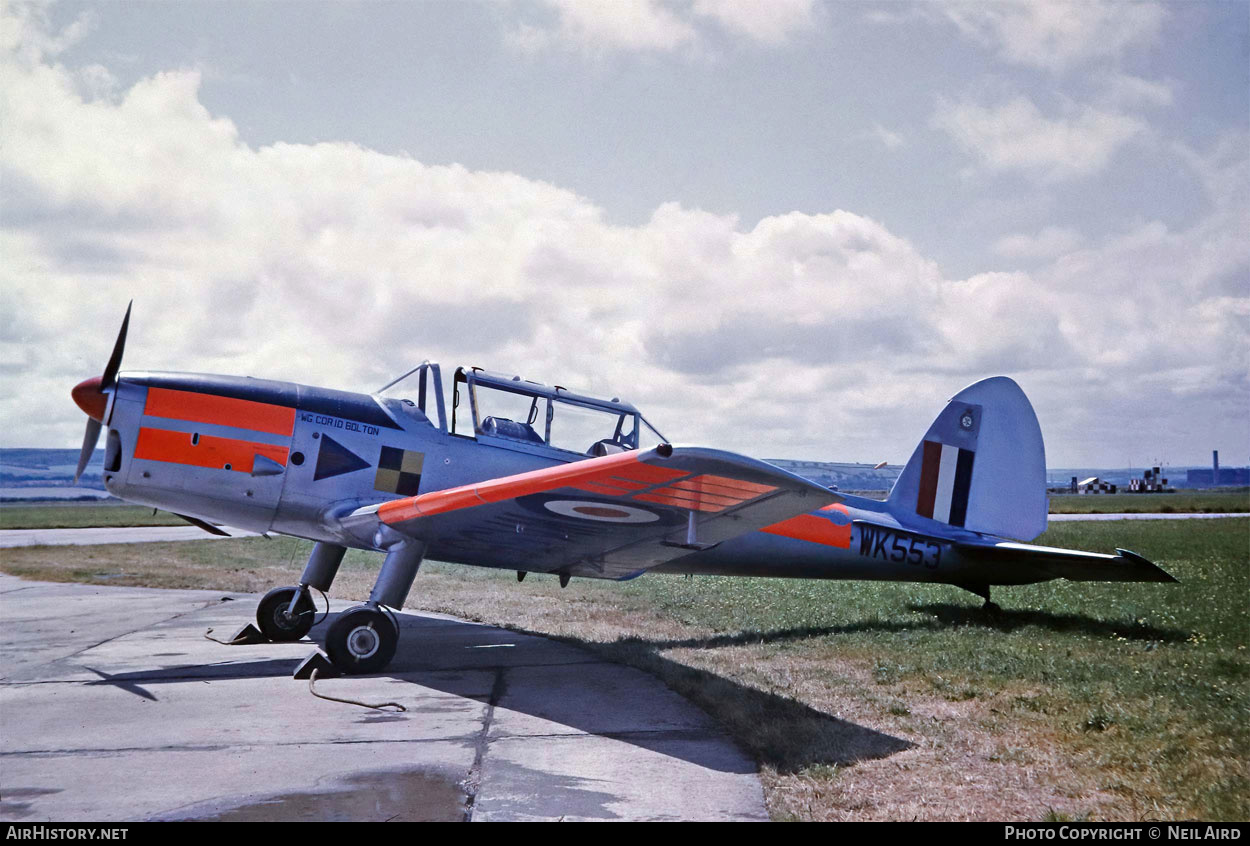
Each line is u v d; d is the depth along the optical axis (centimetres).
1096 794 362
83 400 656
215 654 715
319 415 699
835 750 419
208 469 666
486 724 480
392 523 646
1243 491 13050
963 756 413
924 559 906
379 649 626
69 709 520
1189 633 736
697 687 553
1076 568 877
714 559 823
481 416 746
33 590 1218
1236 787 359
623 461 472
